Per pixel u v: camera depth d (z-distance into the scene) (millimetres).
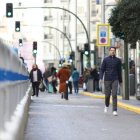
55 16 189500
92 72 75062
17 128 10422
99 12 124250
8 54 10867
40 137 21031
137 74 49188
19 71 17688
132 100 47312
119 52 60375
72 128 24625
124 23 40594
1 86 9461
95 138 21016
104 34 58812
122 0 40906
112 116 31328
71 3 172375
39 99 52062
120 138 21141
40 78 57625
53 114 32531
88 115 31969
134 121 28312
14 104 13766
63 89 51812
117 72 31562
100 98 57406
